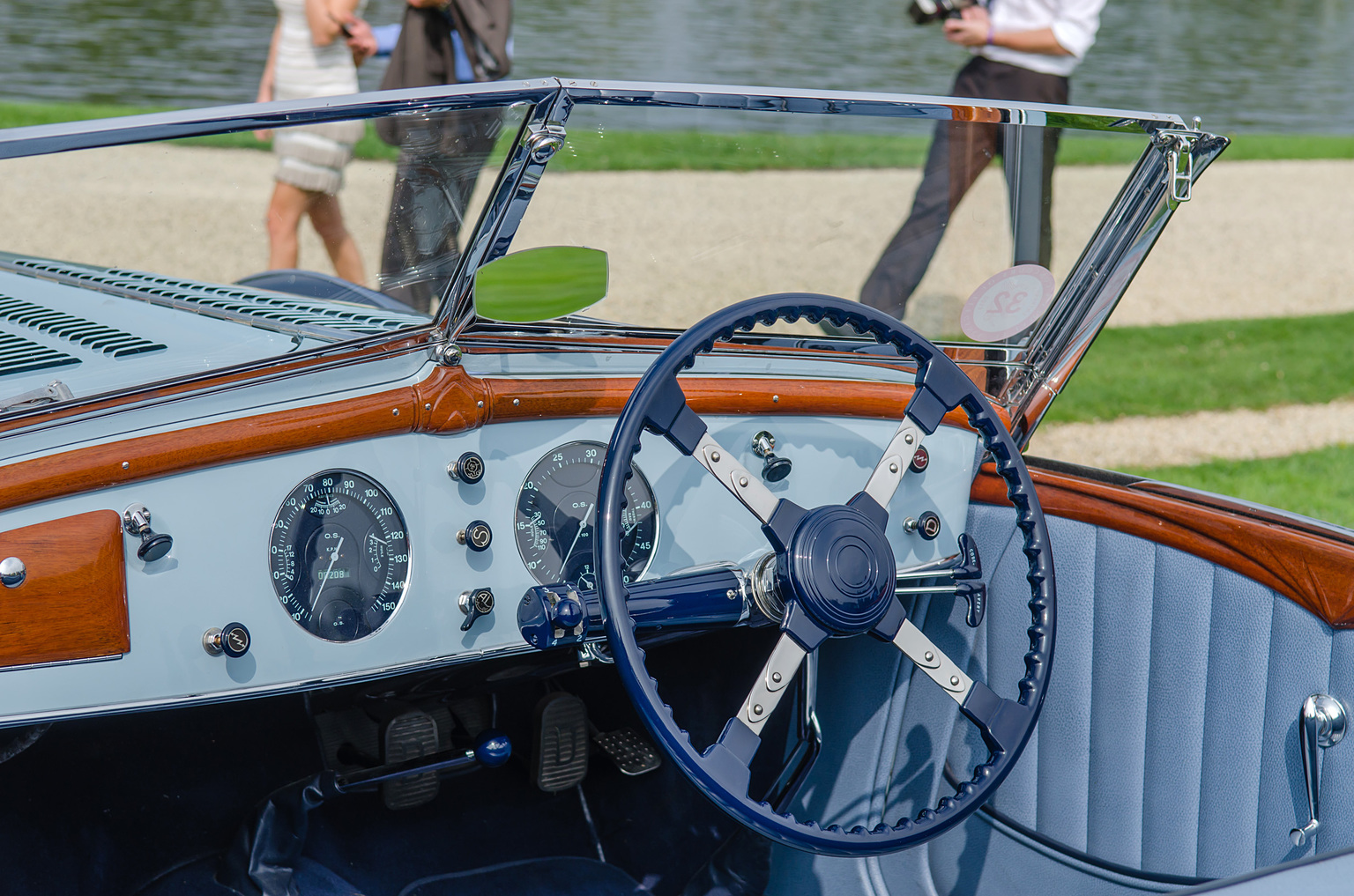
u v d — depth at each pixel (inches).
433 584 54.6
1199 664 60.9
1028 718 54.6
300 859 69.1
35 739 58.1
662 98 49.7
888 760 70.6
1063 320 67.0
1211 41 657.6
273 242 58.4
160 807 67.0
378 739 66.3
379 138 48.6
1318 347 225.3
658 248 56.7
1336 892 40.7
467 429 54.2
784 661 50.5
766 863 72.7
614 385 57.7
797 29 497.0
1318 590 55.7
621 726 79.5
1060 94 146.6
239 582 49.8
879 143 56.9
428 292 53.9
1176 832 62.4
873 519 53.7
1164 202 61.2
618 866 75.4
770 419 61.7
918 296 65.4
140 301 65.4
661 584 52.7
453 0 120.6
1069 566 66.5
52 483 45.3
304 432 50.1
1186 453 169.0
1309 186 371.6
